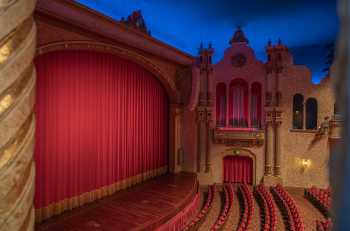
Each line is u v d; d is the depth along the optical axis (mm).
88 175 8547
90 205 8312
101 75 9070
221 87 13195
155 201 8727
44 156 7129
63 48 7305
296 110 12492
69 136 7887
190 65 12516
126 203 8516
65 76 7742
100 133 9031
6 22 1197
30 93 1350
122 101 10023
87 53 8500
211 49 13023
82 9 6820
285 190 11492
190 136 13258
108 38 8664
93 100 8742
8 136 1210
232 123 13039
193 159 13195
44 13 6652
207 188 12844
